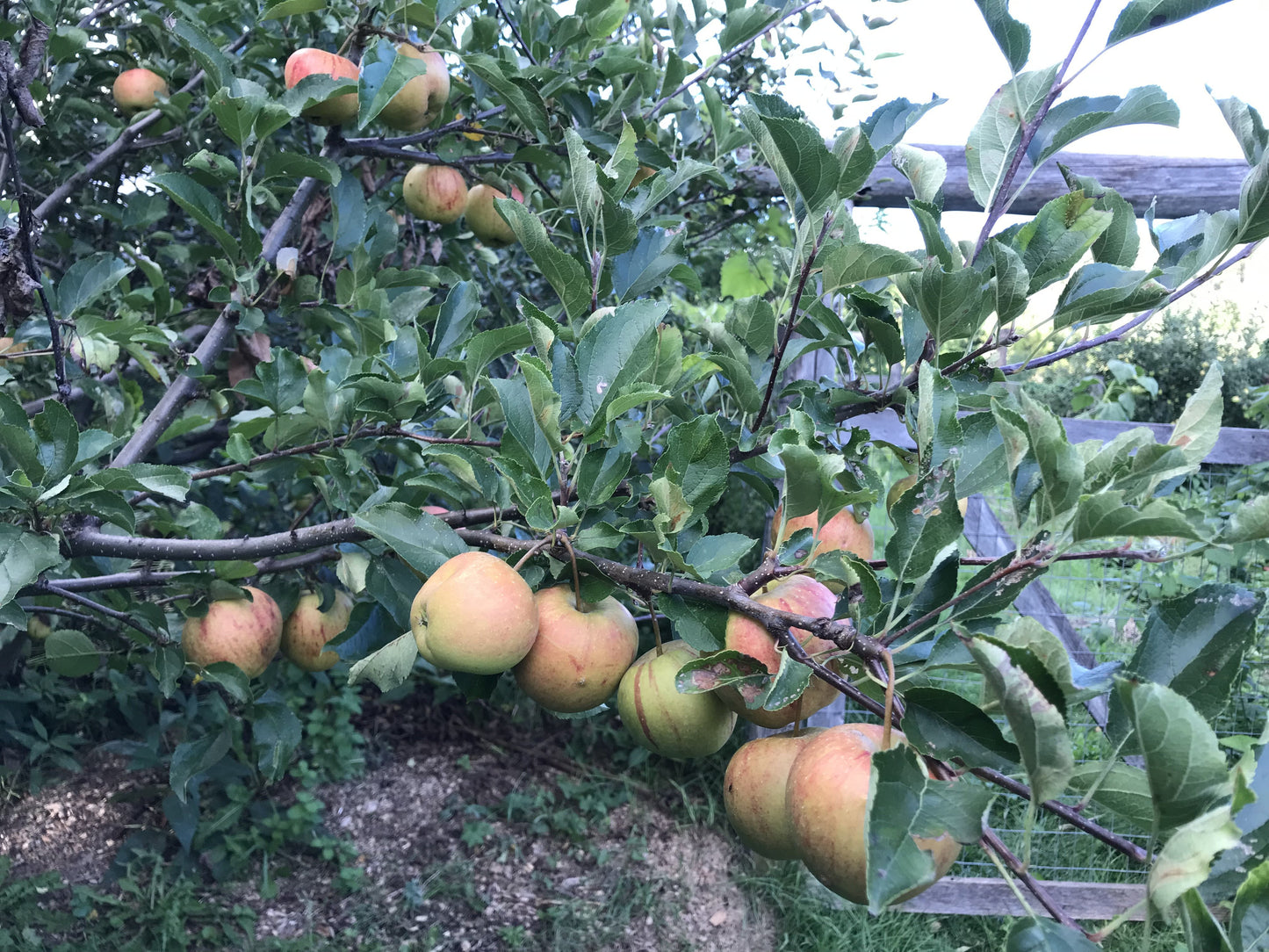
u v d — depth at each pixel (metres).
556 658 0.55
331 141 0.95
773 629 0.49
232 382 1.07
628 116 1.00
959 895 1.50
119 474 0.65
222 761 1.62
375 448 0.85
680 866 1.72
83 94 1.27
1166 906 0.36
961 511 0.48
